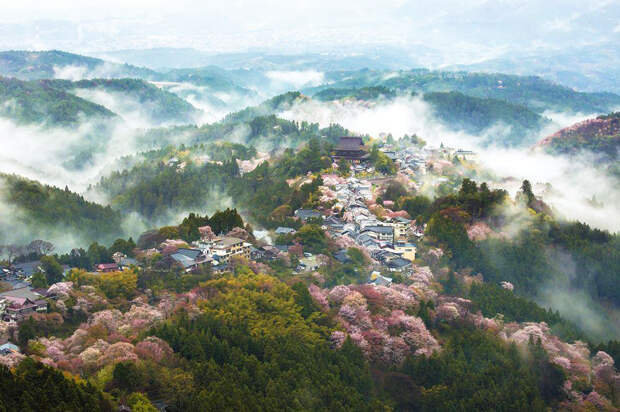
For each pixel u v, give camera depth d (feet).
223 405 608.19
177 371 649.61
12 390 558.56
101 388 611.88
